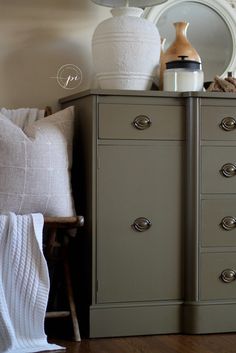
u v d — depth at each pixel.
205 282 3.29
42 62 3.57
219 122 3.29
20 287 2.95
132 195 3.24
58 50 3.60
